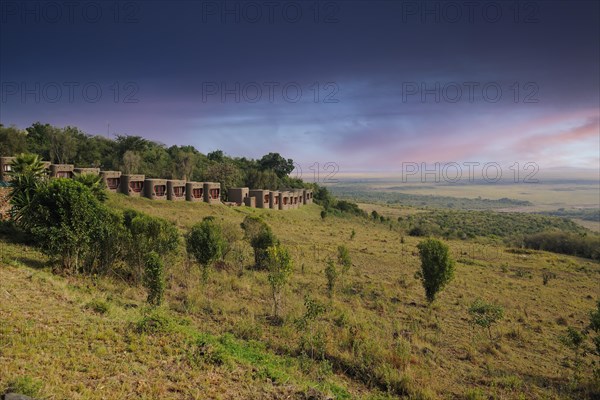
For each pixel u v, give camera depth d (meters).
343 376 10.55
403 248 42.50
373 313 17.08
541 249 60.91
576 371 12.23
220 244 18.39
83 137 88.88
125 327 10.66
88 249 17.00
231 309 15.08
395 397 9.48
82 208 16.59
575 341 13.23
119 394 7.24
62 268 16.67
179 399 7.55
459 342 14.31
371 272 28.08
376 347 11.95
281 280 15.89
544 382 11.35
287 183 116.69
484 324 14.86
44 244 16.30
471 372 11.67
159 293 14.17
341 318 14.77
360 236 53.19
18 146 63.44
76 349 8.77
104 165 83.50
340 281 23.06
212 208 58.31
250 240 28.36
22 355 7.94
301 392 8.59
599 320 12.98
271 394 8.34
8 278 13.24
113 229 17.48
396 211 156.25
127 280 17.56
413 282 24.84
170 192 57.44
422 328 15.57
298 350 11.70
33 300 11.59
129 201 51.78
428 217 127.88
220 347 10.34
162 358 9.16
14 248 18.59
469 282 27.00
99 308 11.88
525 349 14.25
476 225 109.50
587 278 34.97
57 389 6.93
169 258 18.05
